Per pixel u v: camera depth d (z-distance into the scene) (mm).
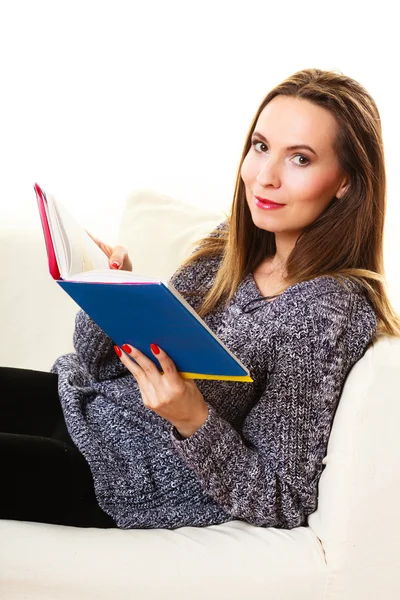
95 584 1147
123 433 1285
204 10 2340
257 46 2330
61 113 2451
